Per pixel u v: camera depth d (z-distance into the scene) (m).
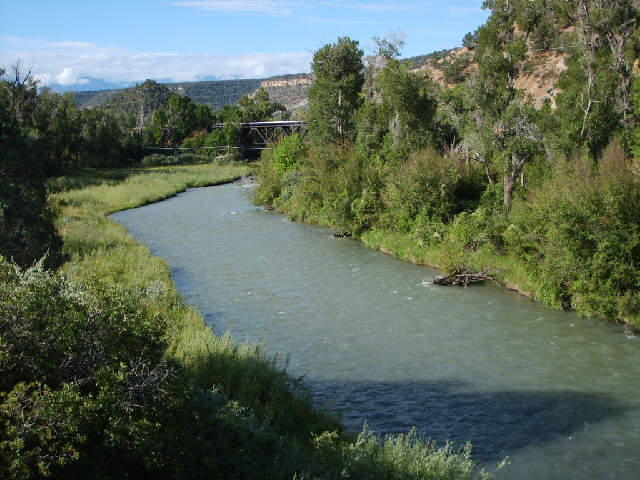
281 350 17.97
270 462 9.05
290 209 47.66
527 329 19.86
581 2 33.34
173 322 18.06
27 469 6.06
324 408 13.30
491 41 34.06
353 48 59.22
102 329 8.11
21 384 6.76
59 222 38.66
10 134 31.22
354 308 22.42
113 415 7.28
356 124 52.53
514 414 13.70
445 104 45.97
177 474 7.72
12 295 7.76
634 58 35.00
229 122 116.62
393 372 16.27
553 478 10.98
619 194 20.78
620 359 17.11
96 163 96.19
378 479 8.87
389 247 32.62
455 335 19.33
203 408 9.56
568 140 31.64
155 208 52.44
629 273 20.22
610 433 12.76
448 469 9.28
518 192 31.00
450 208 33.12
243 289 25.20
